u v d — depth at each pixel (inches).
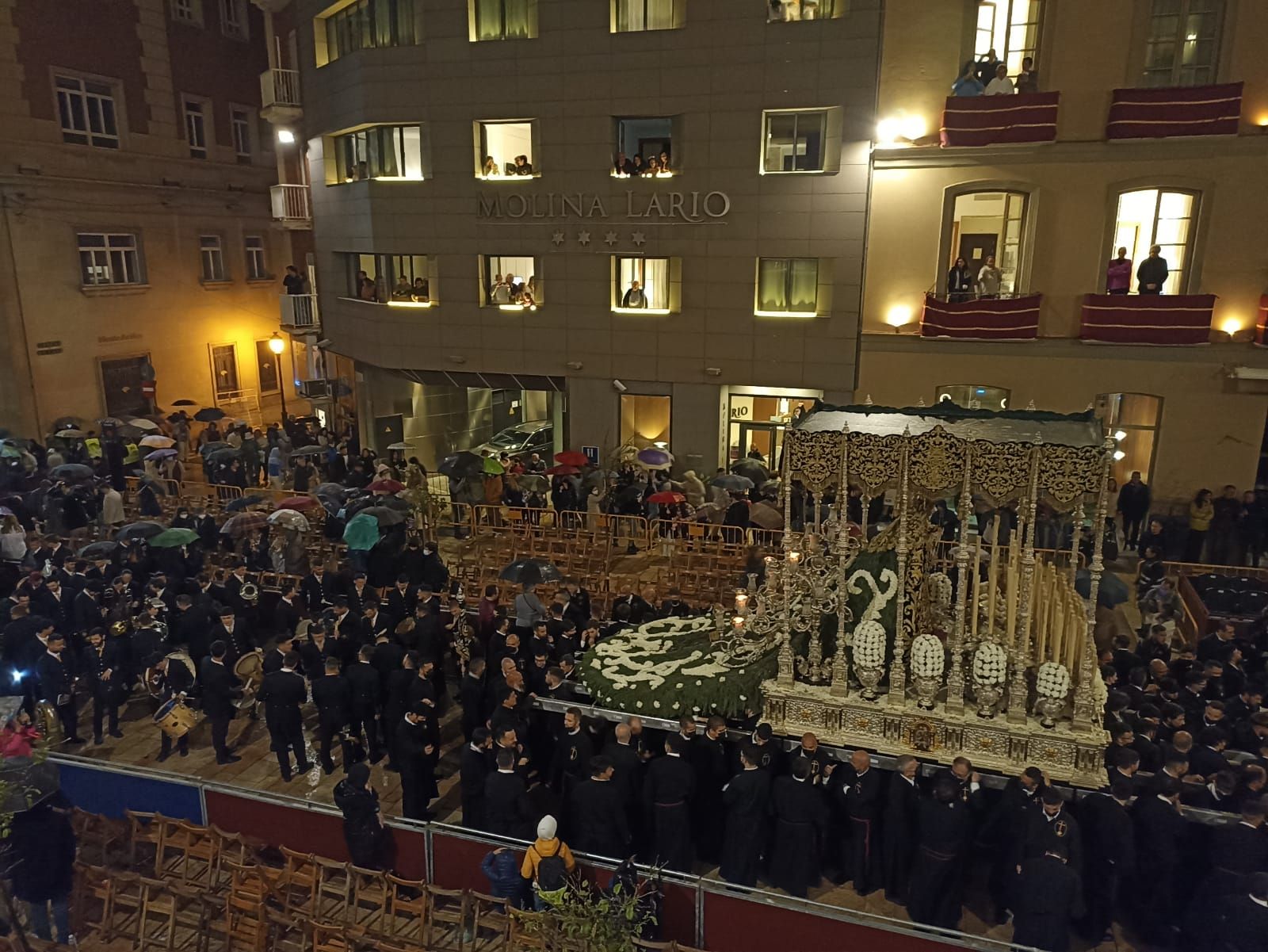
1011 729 355.3
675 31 850.1
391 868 363.3
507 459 963.3
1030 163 780.6
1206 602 558.9
